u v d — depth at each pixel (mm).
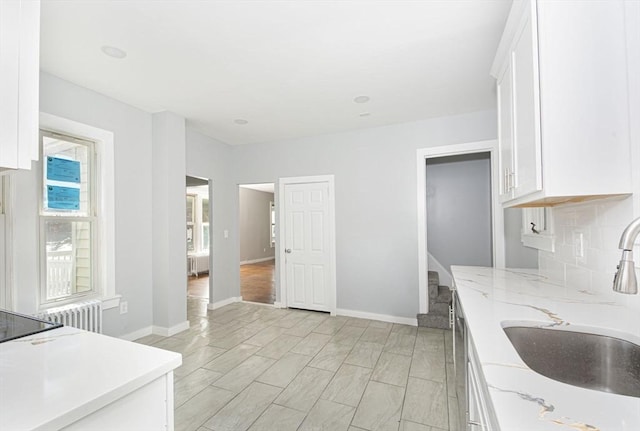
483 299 1552
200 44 2141
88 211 2865
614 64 1249
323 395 2189
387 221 3875
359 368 2598
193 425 1868
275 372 2529
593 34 1266
